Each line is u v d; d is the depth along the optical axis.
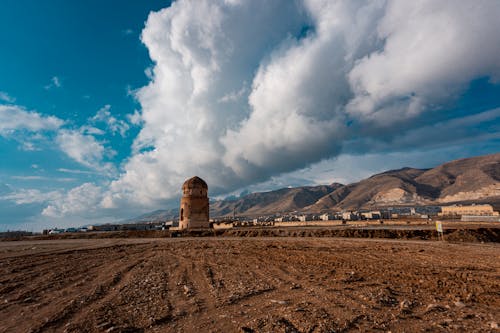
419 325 9.00
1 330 9.35
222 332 8.67
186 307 11.27
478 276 16.34
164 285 15.34
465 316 9.79
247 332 8.54
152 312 10.61
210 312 10.62
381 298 11.76
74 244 48.62
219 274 18.23
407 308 10.61
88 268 22.25
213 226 95.06
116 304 11.79
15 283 16.97
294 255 26.80
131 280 16.97
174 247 38.62
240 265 21.81
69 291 14.41
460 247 30.39
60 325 9.67
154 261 25.47
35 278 18.52
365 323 9.16
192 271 19.64
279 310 10.55
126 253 33.00
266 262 22.97
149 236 73.38
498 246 31.09
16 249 40.50
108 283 16.03
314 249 31.42
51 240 65.50
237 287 14.35
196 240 51.62
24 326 9.66
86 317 10.16
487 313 10.09
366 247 32.06
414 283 14.91
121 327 9.02
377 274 17.20
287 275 17.42
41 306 11.88
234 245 38.81
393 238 43.81
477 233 39.88
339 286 14.31
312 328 8.73
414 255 25.28
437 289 13.61
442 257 23.84
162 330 8.93
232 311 10.65
